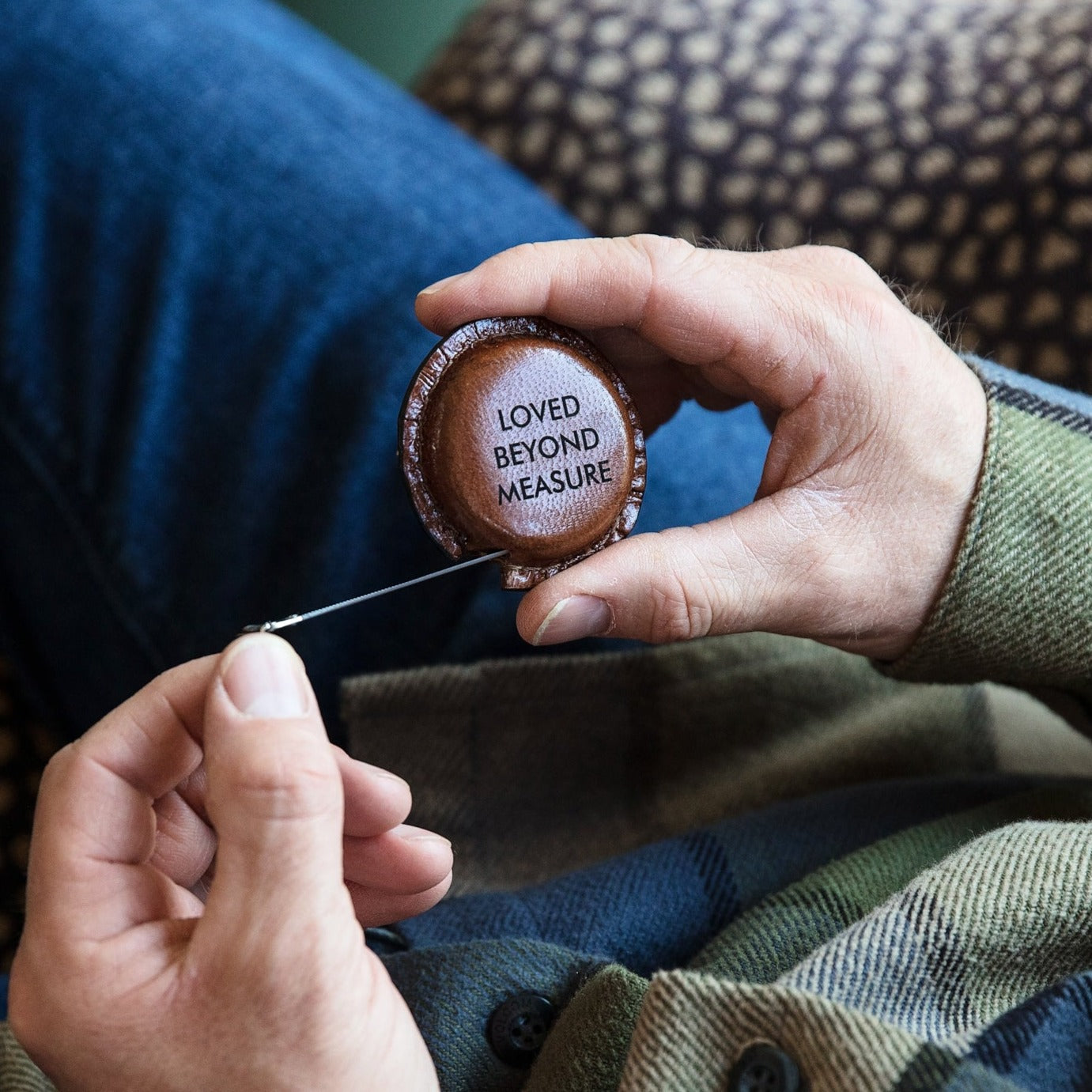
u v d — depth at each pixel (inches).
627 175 26.2
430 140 24.3
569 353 18.6
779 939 18.0
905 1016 16.8
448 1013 17.8
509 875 20.9
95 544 22.4
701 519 22.3
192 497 22.3
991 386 18.9
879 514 18.6
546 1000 17.9
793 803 20.2
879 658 19.7
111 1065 15.9
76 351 22.6
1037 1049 16.3
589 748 21.2
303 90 23.8
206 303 22.5
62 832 16.3
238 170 22.9
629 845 21.0
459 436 18.2
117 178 22.7
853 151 25.1
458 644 21.8
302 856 15.5
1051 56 24.4
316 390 22.3
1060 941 17.4
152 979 15.8
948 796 20.4
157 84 23.2
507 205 23.8
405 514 22.0
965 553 18.6
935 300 24.5
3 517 22.9
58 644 23.1
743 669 21.6
